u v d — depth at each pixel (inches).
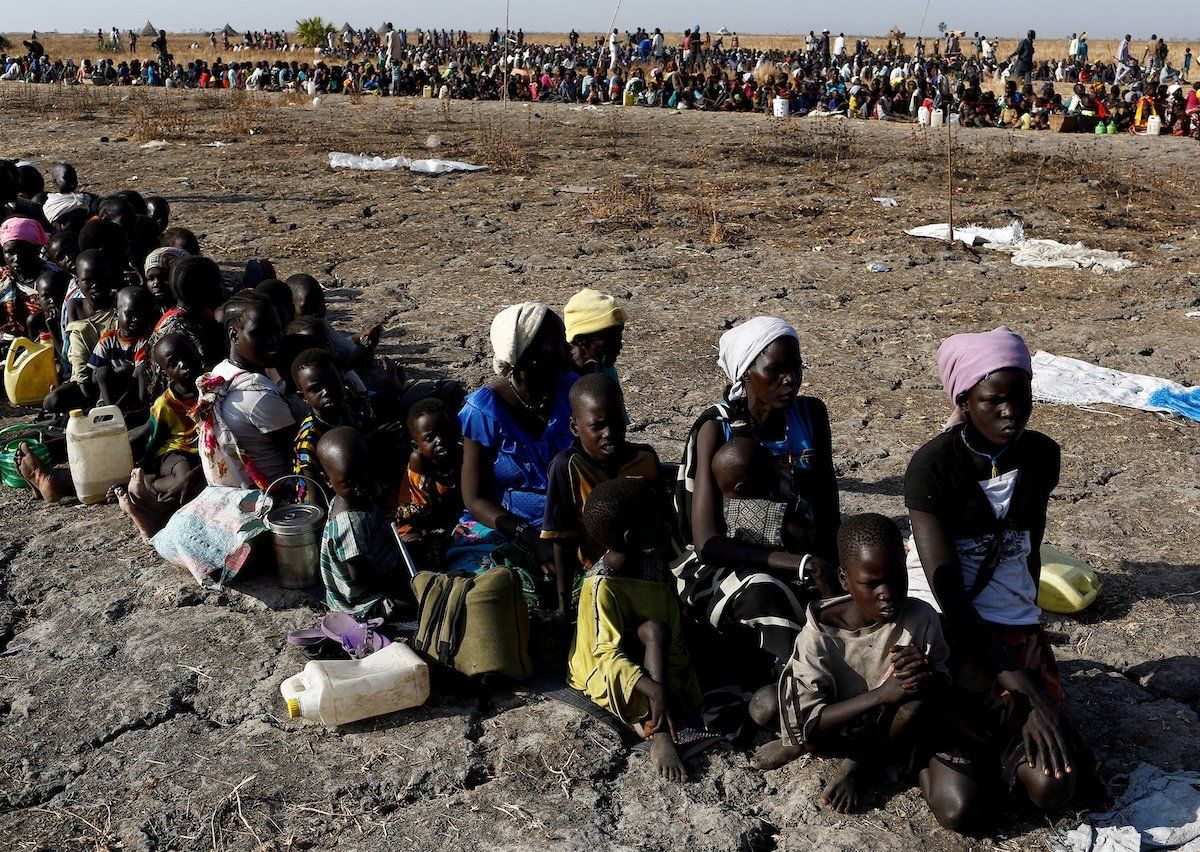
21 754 159.0
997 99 1192.8
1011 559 152.6
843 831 142.9
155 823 145.0
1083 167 764.0
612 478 179.5
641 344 371.9
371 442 229.6
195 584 205.6
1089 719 166.1
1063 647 187.8
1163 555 219.9
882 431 294.2
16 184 453.4
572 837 141.9
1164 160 816.3
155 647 185.5
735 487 167.8
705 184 688.4
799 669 146.9
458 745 159.5
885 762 151.5
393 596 191.0
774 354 170.1
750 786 151.9
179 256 281.1
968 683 149.9
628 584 164.1
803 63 1726.1
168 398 235.6
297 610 197.2
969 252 510.6
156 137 909.2
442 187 681.0
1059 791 138.3
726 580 168.4
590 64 1728.6
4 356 344.5
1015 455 150.5
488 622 168.7
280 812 147.1
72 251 343.6
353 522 184.4
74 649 185.8
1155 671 179.5
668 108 1256.2
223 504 207.6
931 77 1274.6
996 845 140.3
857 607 145.7
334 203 626.8
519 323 189.8
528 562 188.9
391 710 166.2
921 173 732.0
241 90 1494.8
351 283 457.1
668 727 156.9
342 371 249.1
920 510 150.6
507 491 196.1
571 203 626.5
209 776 153.7
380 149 847.1
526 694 171.3
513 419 195.2
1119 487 254.5
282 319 273.7
